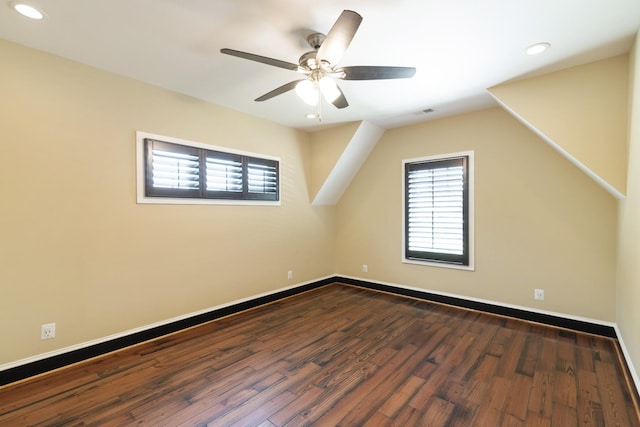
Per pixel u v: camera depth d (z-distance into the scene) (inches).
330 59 73.4
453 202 154.9
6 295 86.1
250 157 152.5
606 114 95.7
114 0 68.7
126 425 70.8
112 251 106.4
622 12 72.9
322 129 179.0
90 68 101.0
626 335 96.3
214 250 137.7
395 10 72.4
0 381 84.8
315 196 186.1
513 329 125.0
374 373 92.8
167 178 120.8
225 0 68.9
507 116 138.6
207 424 71.3
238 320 137.8
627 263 93.6
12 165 86.8
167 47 90.2
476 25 78.6
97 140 102.7
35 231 90.7
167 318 121.5
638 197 77.8
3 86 85.4
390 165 179.2
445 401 79.1
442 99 130.6
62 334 95.8
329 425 70.7
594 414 73.4
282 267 171.0
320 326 130.5
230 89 121.3
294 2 69.8
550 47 89.0
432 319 137.5
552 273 128.0
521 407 76.3
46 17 75.1
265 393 83.1
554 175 127.5
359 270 195.3
